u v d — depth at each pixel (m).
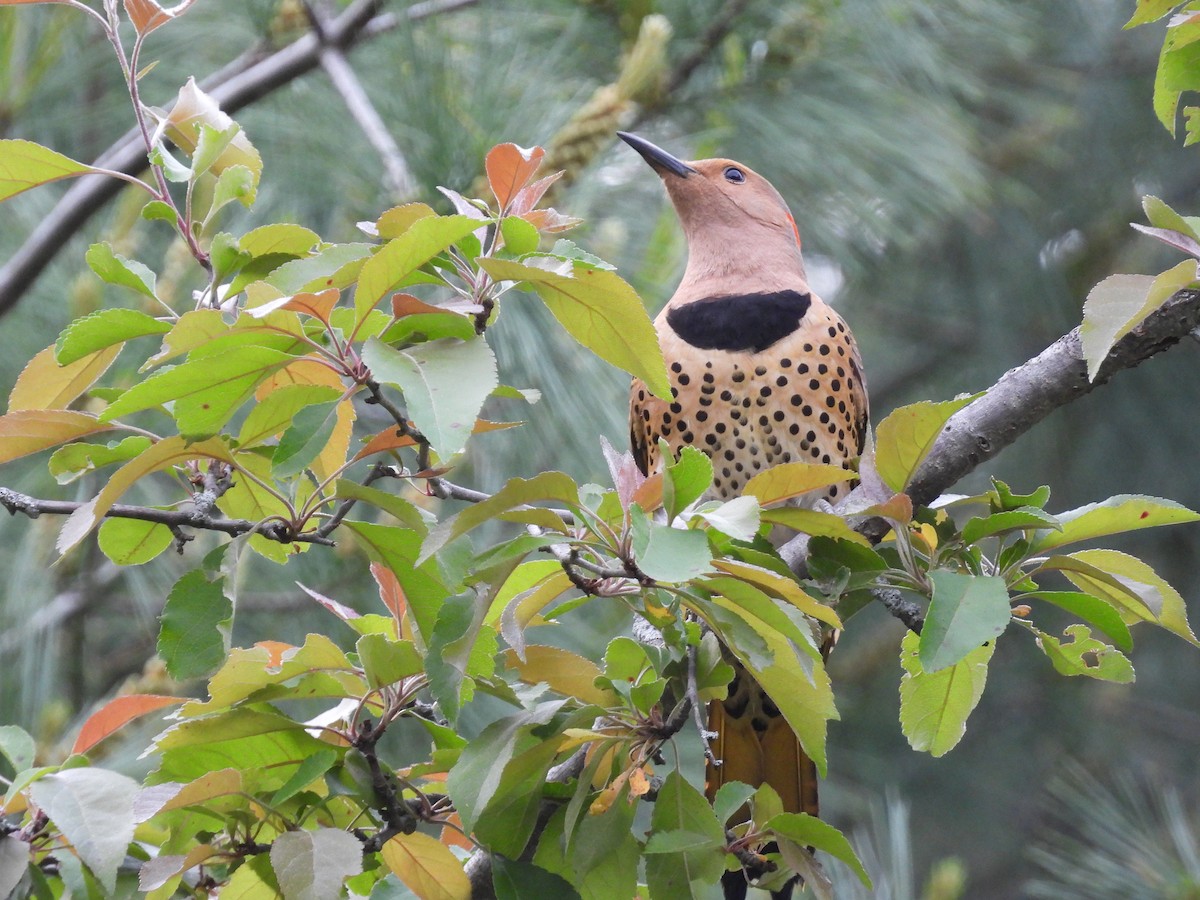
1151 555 15.40
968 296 14.89
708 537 4.80
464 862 5.68
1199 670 15.52
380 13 9.34
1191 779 14.88
